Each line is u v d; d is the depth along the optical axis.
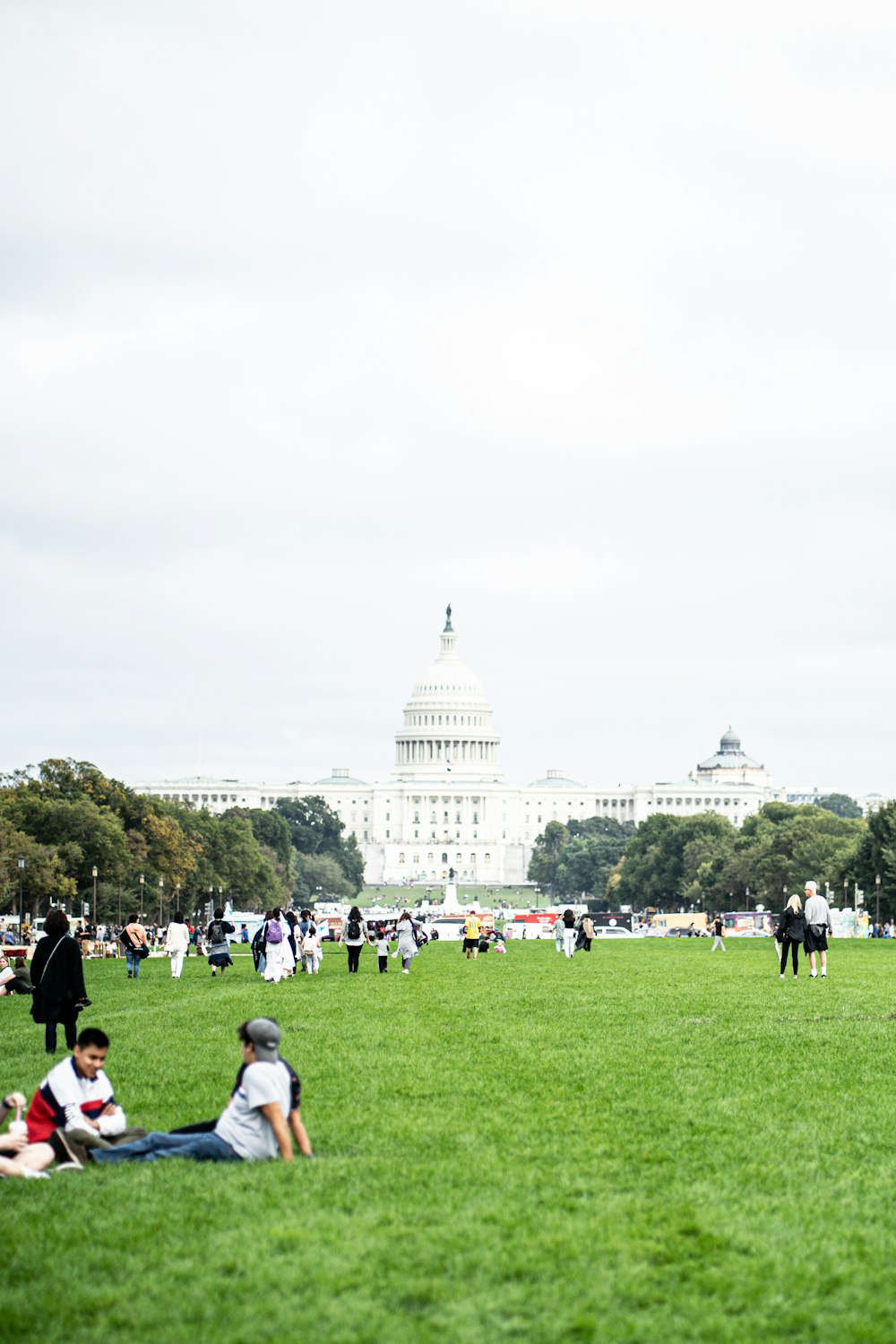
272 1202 25.77
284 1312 20.98
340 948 132.50
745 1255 23.34
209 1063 42.31
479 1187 27.03
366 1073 39.88
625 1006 58.47
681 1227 24.66
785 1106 34.97
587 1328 20.41
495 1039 47.28
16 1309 21.14
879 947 118.50
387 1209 25.52
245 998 66.31
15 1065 42.34
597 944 135.62
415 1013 56.81
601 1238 24.02
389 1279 22.20
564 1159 29.27
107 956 145.00
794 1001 60.25
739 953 109.81
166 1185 26.84
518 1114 33.88
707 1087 37.47
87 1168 28.36
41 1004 44.97
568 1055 43.09
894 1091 36.97
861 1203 26.23
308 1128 32.22
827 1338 20.28
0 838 174.12
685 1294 21.73
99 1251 23.38
